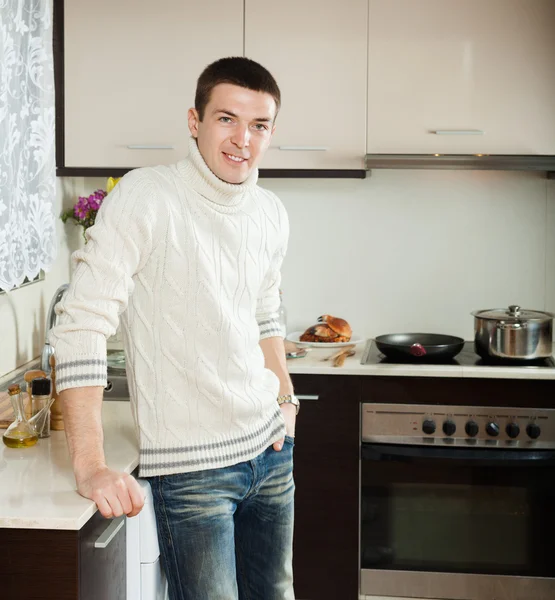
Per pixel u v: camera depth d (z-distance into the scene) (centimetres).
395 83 311
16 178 236
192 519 185
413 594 307
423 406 298
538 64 308
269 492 204
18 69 237
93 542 173
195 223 184
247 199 195
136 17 312
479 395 296
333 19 310
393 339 331
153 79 313
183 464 184
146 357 185
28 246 247
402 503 304
